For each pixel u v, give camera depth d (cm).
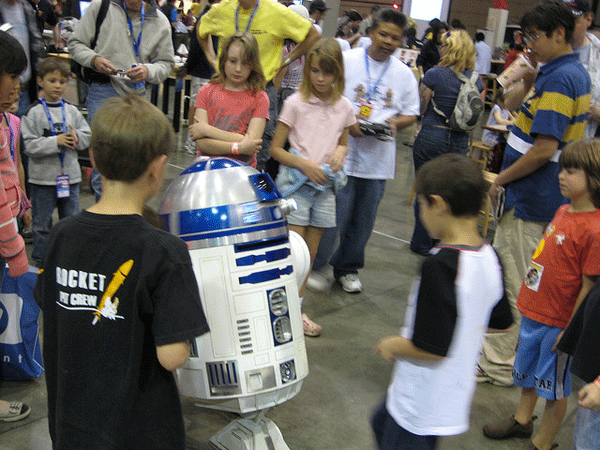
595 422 206
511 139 312
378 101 375
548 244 250
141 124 146
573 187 239
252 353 203
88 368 150
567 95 277
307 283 387
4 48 204
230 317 202
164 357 146
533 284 255
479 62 1286
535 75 333
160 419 154
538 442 262
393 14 362
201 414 273
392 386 193
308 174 322
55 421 159
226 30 411
